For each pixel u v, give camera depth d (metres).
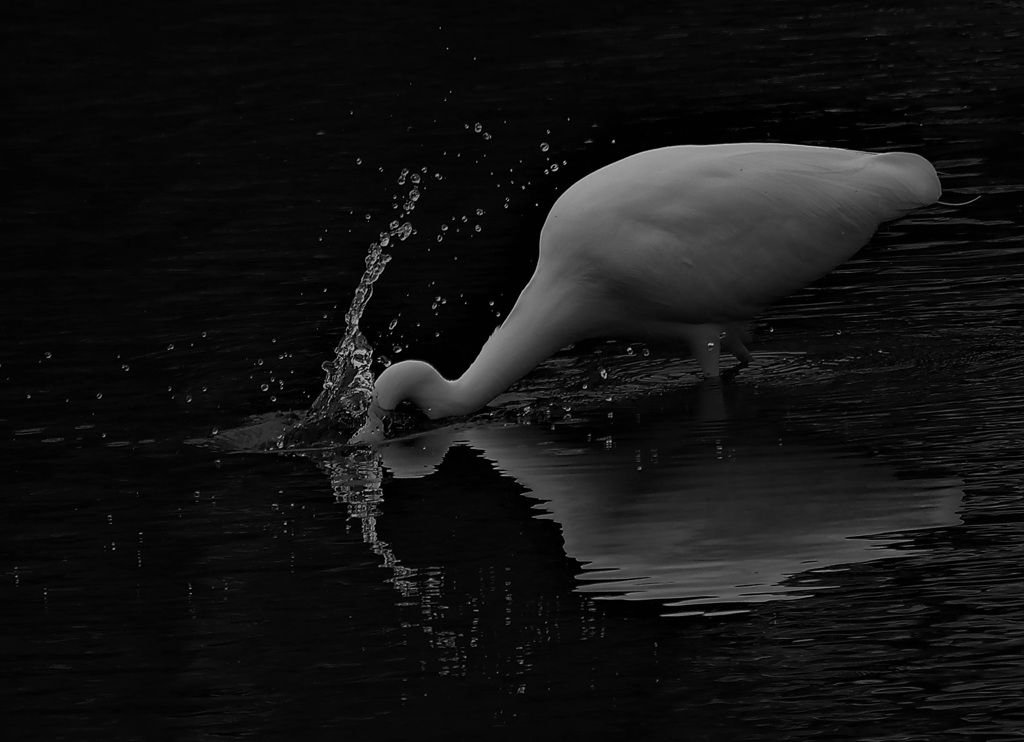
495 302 15.69
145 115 24.30
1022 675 8.45
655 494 11.09
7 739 8.38
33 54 28.55
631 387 13.62
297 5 31.73
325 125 23.12
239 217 18.97
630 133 21.61
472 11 30.77
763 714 8.23
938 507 10.49
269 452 12.50
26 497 11.65
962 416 12.10
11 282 16.86
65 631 9.57
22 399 13.63
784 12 29.56
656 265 13.07
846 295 15.24
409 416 13.27
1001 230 16.64
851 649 8.80
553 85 24.84
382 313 15.52
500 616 9.43
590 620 9.31
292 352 14.52
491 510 11.02
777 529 10.34
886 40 26.66
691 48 26.97
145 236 18.38
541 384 13.87
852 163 13.67
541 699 8.48
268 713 8.48
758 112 22.27
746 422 12.42
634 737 8.05
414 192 16.86
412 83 25.47
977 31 26.88
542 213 18.48
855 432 11.96
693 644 8.95
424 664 8.90
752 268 13.30
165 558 10.52
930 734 7.98
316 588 9.95
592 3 31.05
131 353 14.64
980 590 9.34
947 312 14.55
